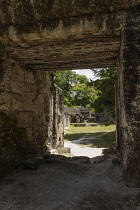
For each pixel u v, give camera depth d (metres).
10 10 2.92
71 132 15.26
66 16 2.83
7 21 3.03
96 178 3.18
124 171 2.96
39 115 5.29
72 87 33.00
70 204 2.35
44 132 5.67
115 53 3.76
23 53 3.74
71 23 2.82
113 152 5.41
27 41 3.20
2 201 2.49
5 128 3.52
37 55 3.84
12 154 3.68
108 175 3.25
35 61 4.25
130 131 2.66
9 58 3.72
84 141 10.11
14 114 3.96
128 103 2.68
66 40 3.13
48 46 3.39
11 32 3.08
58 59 4.12
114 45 3.32
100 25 2.73
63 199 2.48
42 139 5.48
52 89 6.51
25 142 4.28
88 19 2.75
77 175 3.39
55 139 6.62
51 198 2.52
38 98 5.22
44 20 2.94
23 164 3.92
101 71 10.41
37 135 5.09
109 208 2.25
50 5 2.76
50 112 6.32
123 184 2.78
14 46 3.42
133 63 2.68
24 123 4.36
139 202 2.32
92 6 2.65
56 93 6.83
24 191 2.76
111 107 11.05
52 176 3.36
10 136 3.67
